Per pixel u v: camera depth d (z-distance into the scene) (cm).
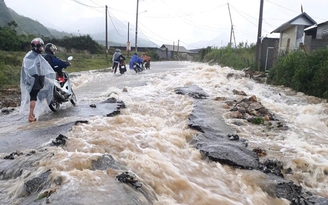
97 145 491
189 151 521
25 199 329
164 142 536
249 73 1625
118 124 637
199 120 731
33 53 702
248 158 505
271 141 623
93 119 679
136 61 2011
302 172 490
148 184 377
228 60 2841
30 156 443
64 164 400
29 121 700
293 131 712
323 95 1095
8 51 2394
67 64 820
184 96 1034
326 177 473
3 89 1154
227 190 405
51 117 739
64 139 515
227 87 1280
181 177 409
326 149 577
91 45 3997
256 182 429
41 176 365
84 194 318
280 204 387
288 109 946
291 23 1773
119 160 432
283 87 1320
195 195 378
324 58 1155
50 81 735
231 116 799
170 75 1705
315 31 2212
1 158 455
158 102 948
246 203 377
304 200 398
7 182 381
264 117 788
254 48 2700
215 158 489
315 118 813
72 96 871
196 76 1573
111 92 1101
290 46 1806
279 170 484
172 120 751
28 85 693
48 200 303
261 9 1769
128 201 318
